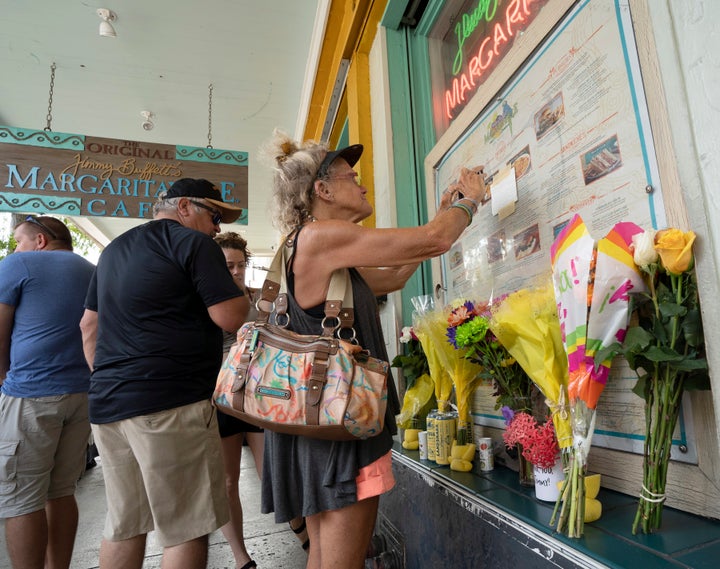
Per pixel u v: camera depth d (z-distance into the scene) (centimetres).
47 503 188
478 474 133
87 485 351
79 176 324
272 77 375
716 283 68
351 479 92
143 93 389
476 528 113
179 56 346
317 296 100
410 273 146
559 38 120
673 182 87
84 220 667
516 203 139
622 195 100
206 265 142
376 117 246
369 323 103
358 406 84
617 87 101
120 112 416
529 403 117
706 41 69
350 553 94
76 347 190
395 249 99
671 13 74
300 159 113
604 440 107
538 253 128
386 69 231
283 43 336
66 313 188
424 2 226
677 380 80
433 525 137
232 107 415
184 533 131
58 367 183
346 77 294
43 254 193
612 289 80
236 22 313
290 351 91
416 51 234
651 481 83
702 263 70
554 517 90
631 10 97
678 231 72
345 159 121
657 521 83
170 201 170
